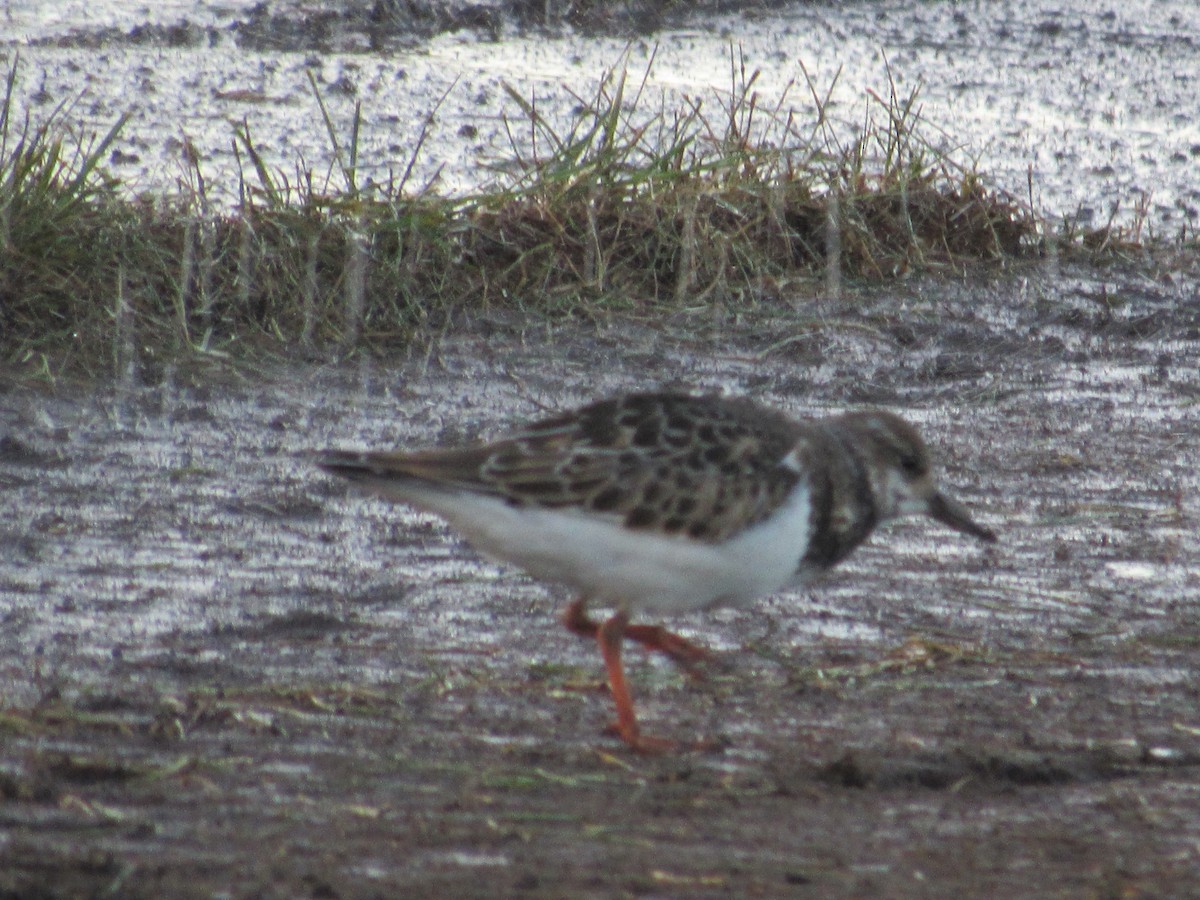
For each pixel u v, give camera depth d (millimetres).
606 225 16031
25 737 7910
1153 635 10000
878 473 9086
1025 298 16656
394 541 11016
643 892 6500
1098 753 8242
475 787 7605
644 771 7910
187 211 14977
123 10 24938
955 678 9273
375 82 22359
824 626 9992
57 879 6375
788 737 8406
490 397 13750
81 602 9766
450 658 9312
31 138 17828
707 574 8445
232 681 8789
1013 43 26922
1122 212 19203
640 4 27125
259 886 6383
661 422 8422
